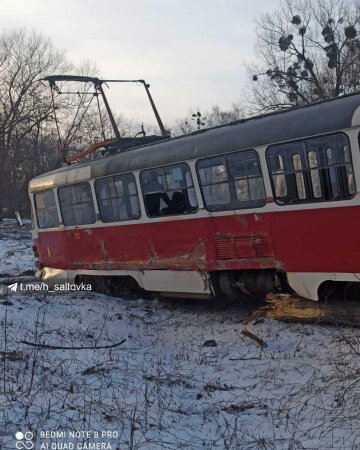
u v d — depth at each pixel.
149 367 7.51
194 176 9.76
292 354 7.70
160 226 10.52
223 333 9.10
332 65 28.56
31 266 19.16
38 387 6.20
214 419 5.87
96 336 9.00
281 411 5.94
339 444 5.09
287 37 29.97
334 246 7.96
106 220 11.79
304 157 8.21
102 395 6.22
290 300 8.77
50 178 13.40
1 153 48.81
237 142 9.01
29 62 47.62
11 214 52.31
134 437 5.20
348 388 6.02
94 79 14.41
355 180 7.64
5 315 9.16
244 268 9.16
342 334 7.22
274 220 8.66
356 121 7.54
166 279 10.59
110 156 11.75
